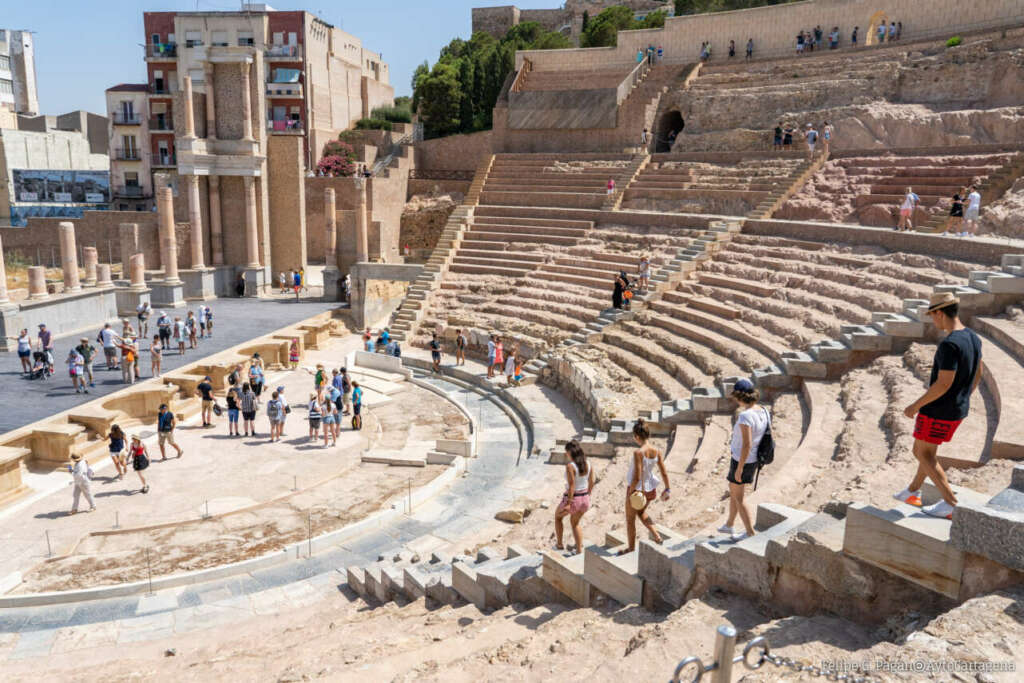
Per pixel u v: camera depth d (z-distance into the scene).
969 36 38.16
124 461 19.56
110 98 64.38
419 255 53.94
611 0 75.81
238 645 11.54
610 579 8.54
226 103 44.72
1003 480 8.56
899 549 5.88
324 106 63.19
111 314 36.19
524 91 51.34
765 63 45.94
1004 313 16.05
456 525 16.83
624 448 19.39
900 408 13.04
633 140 48.12
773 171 36.31
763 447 7.77
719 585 7.35
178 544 15.95
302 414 25.94
